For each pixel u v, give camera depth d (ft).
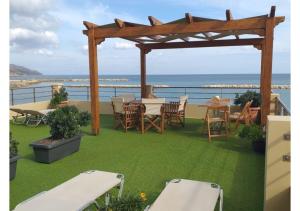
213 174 14.89
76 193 9.67
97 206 9.73
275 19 19.40
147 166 16.28
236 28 20.16
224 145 20.65
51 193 9.67
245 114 24.41
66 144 18.12
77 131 19.03
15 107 31.73
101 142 21.86
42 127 28.22
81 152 19.22
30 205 8.79
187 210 8.38
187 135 24.03
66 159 17.74
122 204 8.54
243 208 11.21
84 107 36.22
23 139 23.16
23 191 12.98
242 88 33.24
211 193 9.62
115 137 23.49
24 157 18.16
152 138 23.07
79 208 8.64
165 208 8.50
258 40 28.63
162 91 35.73
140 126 26.50
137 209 8.61
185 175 14.78
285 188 9.03
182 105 27.30
